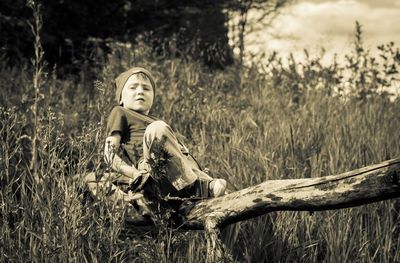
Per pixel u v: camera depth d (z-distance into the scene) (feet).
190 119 22.67
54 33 35.83
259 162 18.52
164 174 13.44
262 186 13.03
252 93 27.14
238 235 16.14
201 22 39.19
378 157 19.17
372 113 23.90
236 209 13.12
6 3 33.55
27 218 13.55
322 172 18.48
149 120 15.65
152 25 38.99
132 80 16.14
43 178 13.30
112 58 28.32
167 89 24.53
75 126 22.45
